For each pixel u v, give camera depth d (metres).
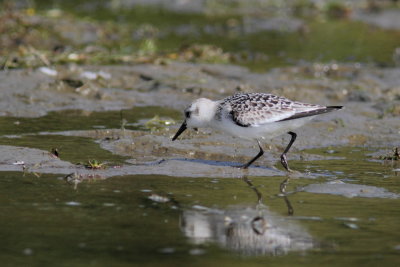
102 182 11.12
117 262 7.88
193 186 11.14
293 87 19.03
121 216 9.47
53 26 25.88
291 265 7.93
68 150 13.16
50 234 8.72
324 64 22.44
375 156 13.63
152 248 8.35
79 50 22.52
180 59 22.47
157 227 9.08
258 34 28.25
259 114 12.05
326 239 8.80
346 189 11.12
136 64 21.27
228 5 34.53
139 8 33.09
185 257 8.09
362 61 23.44
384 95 18.75
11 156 12.27
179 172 11.94
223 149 13.71
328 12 33.03
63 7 31.33
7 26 24.94
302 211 9.92
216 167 12.34
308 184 11.43
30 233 8.73
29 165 11.88
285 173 12.21
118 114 16.50
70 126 15.16
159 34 27.50
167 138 14.19
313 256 8.23
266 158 13.32
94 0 34.12
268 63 22.81
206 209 9.91
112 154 13.05
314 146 14.40
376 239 8.81
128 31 27.47
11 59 20.33
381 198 10.66
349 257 8.19
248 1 35.56
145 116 16.38
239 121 12.12
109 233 8.81
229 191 10.91
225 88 19.03
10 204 9.83
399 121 16.28
